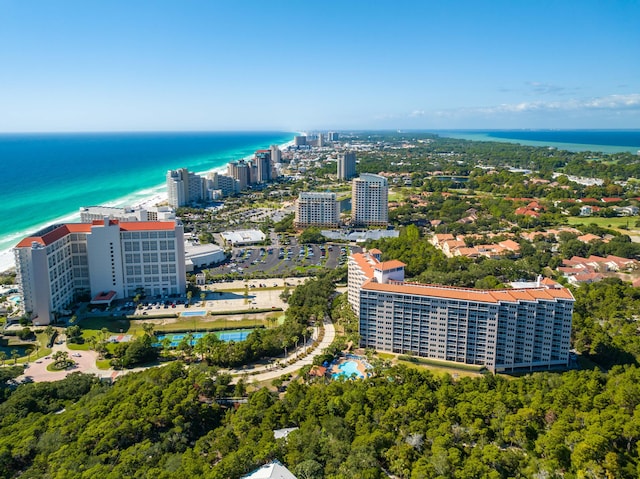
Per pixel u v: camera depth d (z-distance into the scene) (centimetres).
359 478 18512
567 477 19025
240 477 18812
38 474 19138
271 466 18975
